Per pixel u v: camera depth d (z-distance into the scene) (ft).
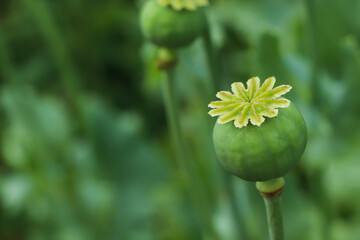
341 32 2.86
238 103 1.43
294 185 2.53
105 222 3.34
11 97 3.33
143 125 3.93
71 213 3.34
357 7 2.83
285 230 2.53
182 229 3.09
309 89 2.33
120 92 4.13
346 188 2.78
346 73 2.33
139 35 4.06
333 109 2.38
